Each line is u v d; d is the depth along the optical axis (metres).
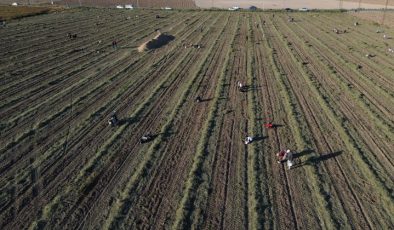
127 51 53.66
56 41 60.38
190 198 20.84
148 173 23.23
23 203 20.69
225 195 21.16
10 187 22.02
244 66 45.28
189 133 28.31
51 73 43.06
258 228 18.59
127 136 27.92
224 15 92.25
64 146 26.61
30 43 58.62
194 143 26.81
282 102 34.25
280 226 18.84
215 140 27.16
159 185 22.09
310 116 31.19
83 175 23.05
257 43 57.88
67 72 43.50
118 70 44.16
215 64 46.28
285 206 20.30
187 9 104.50
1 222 19.25
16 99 35.06
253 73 42.56
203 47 55.25
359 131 28.69
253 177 22.64
